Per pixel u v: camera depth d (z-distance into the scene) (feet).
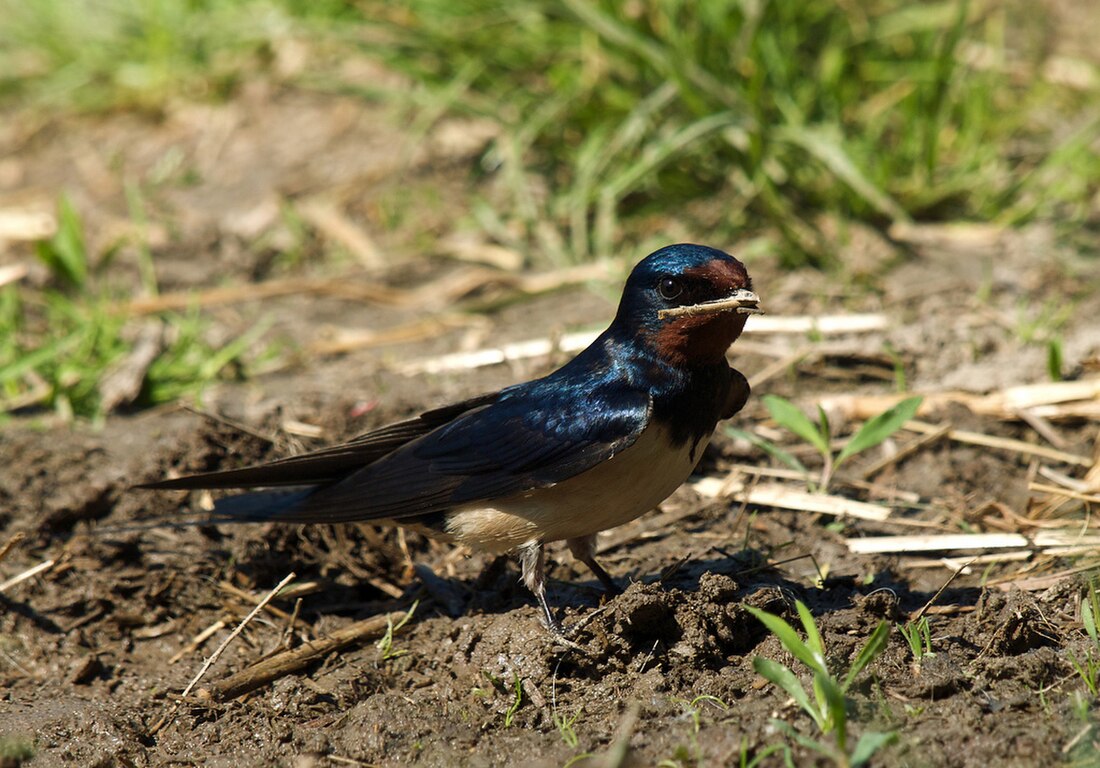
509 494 27.45
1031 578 29.19
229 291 47.57
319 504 29.14
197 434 34.88
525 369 40.70
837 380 39.17
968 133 50.19
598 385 27.17
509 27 52.65
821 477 34.63
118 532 32.09
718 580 26.55
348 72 56.44
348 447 29.45
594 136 49.62
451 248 49.47
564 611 28.89
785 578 30.09
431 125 53.98
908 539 31.09
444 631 29.09
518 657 26.78
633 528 32.81
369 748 25.03
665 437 27.04
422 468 28.58
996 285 43.27
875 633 23.24
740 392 29.53
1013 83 54.03
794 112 47.98
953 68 49.52
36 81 61.36
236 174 54.03
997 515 32.50
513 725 25.34
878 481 34.65
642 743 23.63
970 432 35.86
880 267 45.06
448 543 32.07
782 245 46.19
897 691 24.52
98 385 40.78
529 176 51.26
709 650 26.07
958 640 26.73
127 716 26.81
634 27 49.47
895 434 36.01
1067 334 39.91
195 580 31.60
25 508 34.68
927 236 46.96
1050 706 23.79
